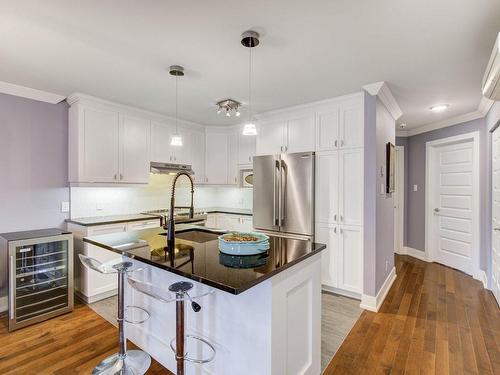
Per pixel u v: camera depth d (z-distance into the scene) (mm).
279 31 1891
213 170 4789
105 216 3746
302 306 1739
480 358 2129
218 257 1680
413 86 2904
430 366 2035
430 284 3695
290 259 1612
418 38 1964
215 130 4781
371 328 2564
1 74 2623
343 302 3096
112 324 2643
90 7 1638
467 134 4051
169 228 2086
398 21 1766
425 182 4844
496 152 3254
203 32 1906
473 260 4008
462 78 2688
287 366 1589
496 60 1813
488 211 3541
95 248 3109
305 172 3443
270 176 3766
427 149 4805
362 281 3090
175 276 1959
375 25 1812
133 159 3707
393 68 2465
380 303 3080
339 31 1884
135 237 2287
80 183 3203
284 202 3625
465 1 1570
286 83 2826
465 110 3799
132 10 1668
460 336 2434
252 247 1710
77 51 2174
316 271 1896
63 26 1834
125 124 3617
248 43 2006
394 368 2014
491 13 1672
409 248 5215
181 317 1587
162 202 4504
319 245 1972
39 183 3209
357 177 3127
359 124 3109
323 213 3379
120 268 1903
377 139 2980
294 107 3562
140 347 2258
